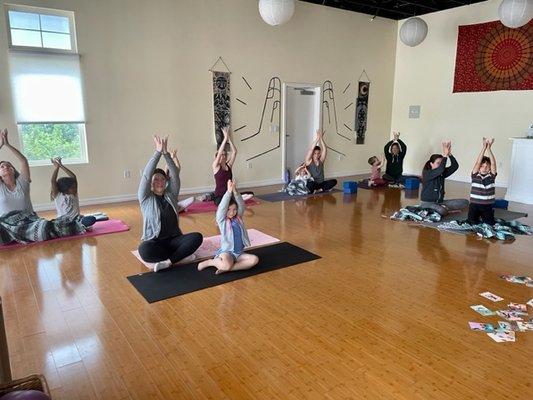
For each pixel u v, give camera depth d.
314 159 6.70
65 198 4.32
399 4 7.93
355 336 2.36
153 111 6.22
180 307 2.71
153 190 3.39
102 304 2.76
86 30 5.52
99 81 5.71
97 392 1.88
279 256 3.67
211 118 6.78
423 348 2.23
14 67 5.10
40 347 2.24
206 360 2.12
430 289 3.00
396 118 9.18
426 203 5.37
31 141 5.43
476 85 7.67
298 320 2.54
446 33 8.02
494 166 4.59
